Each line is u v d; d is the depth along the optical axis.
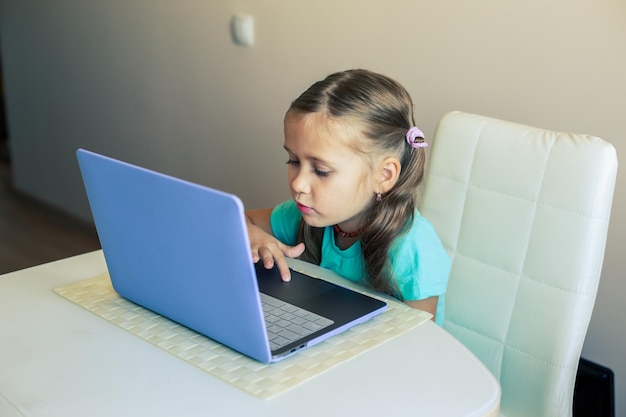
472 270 1.46
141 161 3.17
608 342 1.95
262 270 1.34
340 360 1.07
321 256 1.50
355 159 1.28
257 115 2.62
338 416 0.95
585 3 1.80
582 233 1.32
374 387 1.01
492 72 2.00
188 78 2.84
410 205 1.37
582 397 1.97
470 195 1.47
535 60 1.92
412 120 1.41
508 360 1.42
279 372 1.04
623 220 1.86
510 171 1.41
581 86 1.85
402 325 1.18
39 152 3.74
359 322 1.17
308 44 2.40
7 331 1.15
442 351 1.11
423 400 0.99
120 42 3.09
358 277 1.42
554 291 1.36
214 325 1.09
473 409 0.98
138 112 3.11
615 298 1.91
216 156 2.82
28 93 3.70
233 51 2.64
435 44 2.09
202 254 1.02
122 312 1.21
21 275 1.34
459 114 1.51
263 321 1.02
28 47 3.61
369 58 2.25
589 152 1.32
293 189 1.31
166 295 1.14
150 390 1.00
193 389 1.00
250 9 2.53
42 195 3.80
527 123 1.97
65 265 1.39
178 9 2.79
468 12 2.01
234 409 0.96
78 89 3.38
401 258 1.35
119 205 1.11
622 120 1.81
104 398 0.99
